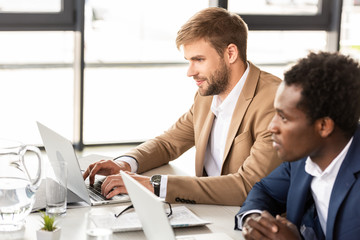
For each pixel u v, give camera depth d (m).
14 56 5.24
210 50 2.17
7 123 5.04
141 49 5.91
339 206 1.46
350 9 5.27
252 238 1.46
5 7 4.48
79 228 1.66
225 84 2.22
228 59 2.20
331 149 1.45
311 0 5.26
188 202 1.94
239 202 1.96
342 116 1.37
